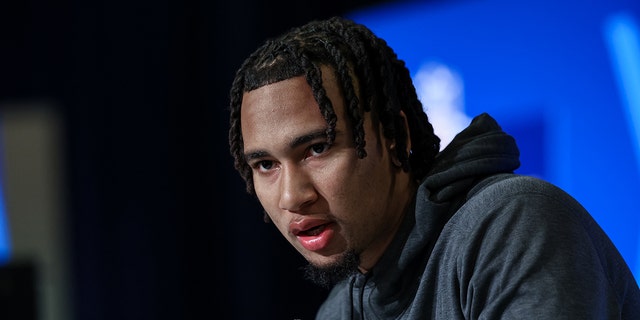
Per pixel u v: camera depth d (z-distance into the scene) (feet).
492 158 10.18
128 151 38.68
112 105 38.83
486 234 9.16
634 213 25.31
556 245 8.73
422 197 9.89
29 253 41.22
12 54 40.96
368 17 31.07
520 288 8.55
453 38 28.81
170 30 37.42
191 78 37.40
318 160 9.45
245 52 33.96
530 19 27.22
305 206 9.53
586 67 26.27
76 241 40.29
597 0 26.08
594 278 8.71
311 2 32.65
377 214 9.86
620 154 25.62
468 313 9.17
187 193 37.81
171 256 38.27
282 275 34.73
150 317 38.73
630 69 25.54
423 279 9.92
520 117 27.45
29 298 28.91
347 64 9.57
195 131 37.45
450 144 10.57
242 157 10.28
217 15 35.35
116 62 38.60
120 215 39.04
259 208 35.35
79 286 40.22
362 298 10.78
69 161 40.22
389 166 10.03
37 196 40.98
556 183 26.66
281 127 9.33
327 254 9.81
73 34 39.60
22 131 40.98
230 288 36.88
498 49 27.86
